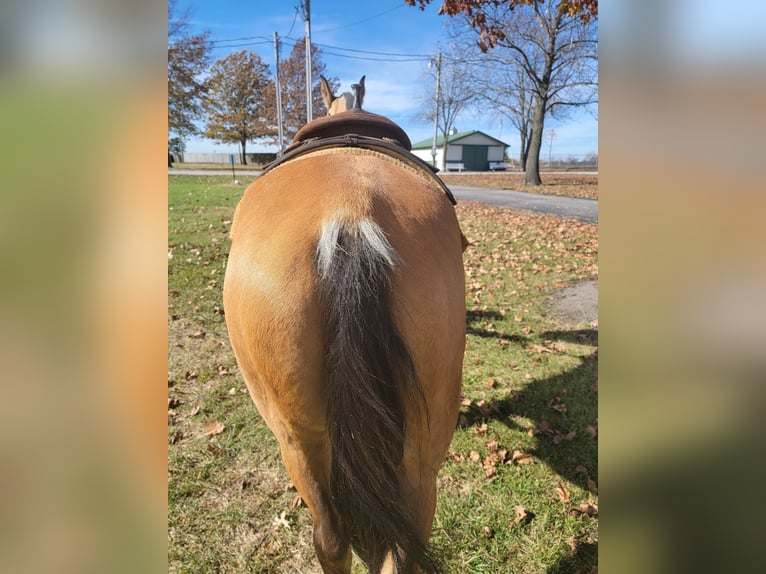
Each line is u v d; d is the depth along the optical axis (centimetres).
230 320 153
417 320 137
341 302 124
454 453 304
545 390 377
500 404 357
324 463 152
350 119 212
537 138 2280
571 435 318
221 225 995
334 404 124
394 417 126
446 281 151
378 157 182
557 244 842
